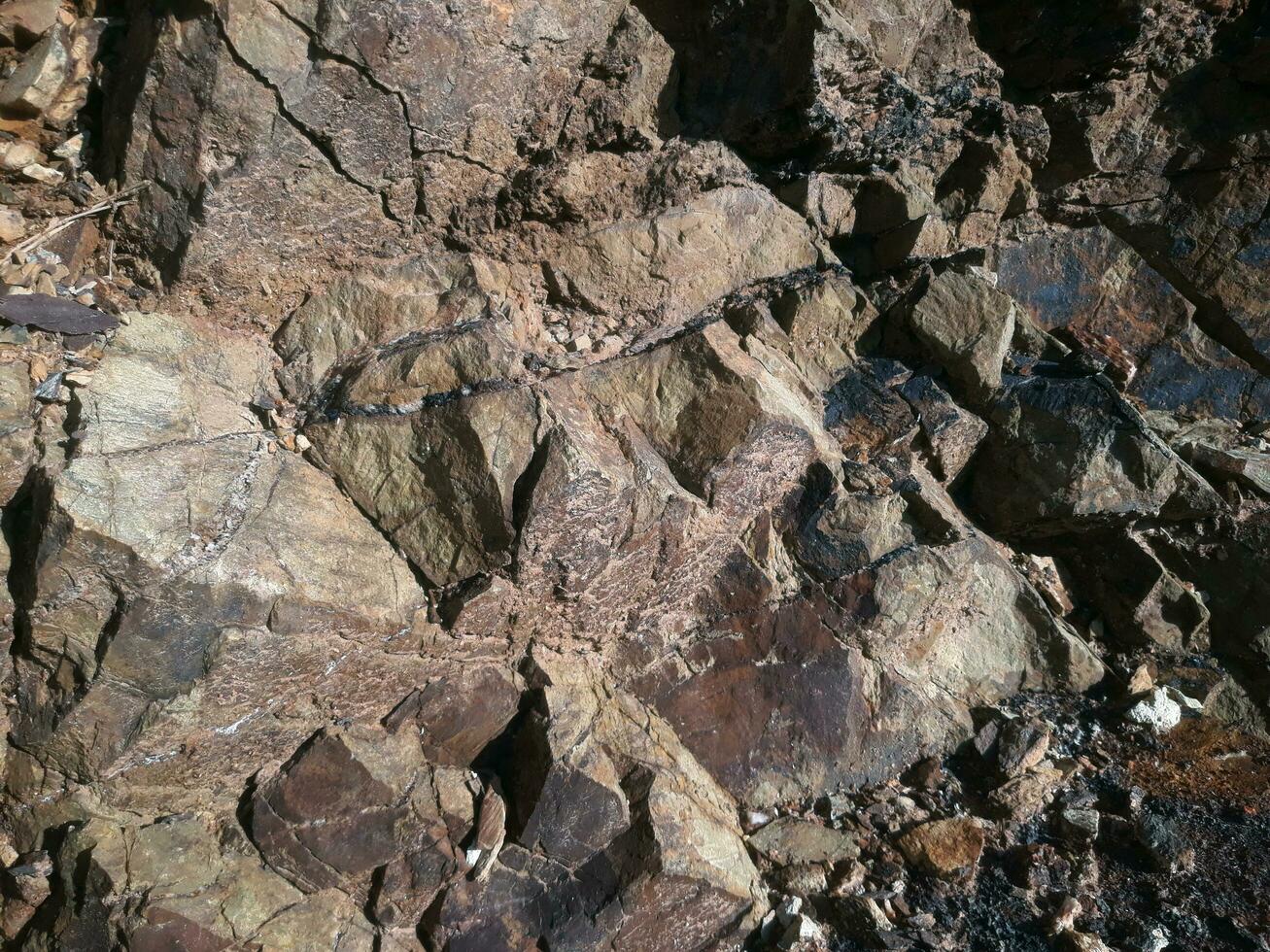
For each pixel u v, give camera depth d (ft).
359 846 2.87
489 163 3.26
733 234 3.67
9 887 2.59
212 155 2.86
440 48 2.95
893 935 3.07
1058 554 4.09
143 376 2.83
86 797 2.65
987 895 3.21
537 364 3.22
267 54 2.77
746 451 3.30
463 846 2.96
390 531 3.03
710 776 3.38
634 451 3.20
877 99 3.57
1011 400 3.83
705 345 3.35
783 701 3.49
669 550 3.28
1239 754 3.65
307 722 2.90
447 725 3.08
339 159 3.00
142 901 2.55
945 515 3.69
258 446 2.94
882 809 3.41
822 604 3.56
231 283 3.04
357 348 3.19
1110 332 4.19
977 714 3.69
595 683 3.29
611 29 3.32
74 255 2.92
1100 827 3.40
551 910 2.99
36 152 2.87
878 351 3.97
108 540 2.54
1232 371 4.20
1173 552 4.00
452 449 2.97
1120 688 3.79
